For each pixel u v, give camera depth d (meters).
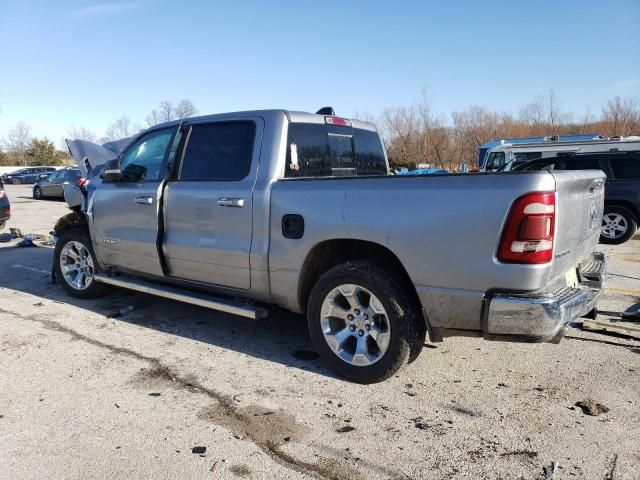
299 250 3.92
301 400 3.58
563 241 3.33
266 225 4.09
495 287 3.20
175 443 3.06
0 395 3.67
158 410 3.45
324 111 5.19
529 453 2.93
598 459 2.86
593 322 4.95
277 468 2.82
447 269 3.32
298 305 4.13
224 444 3.05
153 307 5.84
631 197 10.22
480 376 3.93
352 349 3.94
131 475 2.76
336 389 3.75
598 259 4.46
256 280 4.22
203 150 4.66
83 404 3.53
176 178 4.81
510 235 3.11
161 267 4.92
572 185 3.40
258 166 4.24
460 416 3.35
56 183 24.73
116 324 5.24
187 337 4.86
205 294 4.80
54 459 2.91
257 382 3.88
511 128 39.50
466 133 39.97
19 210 19.67
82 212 6.02
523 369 4.05
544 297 3.15
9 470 2.80
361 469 2.81
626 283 6.86
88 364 4.21
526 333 3.18
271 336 4.89
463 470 2.79
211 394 3.68
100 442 3.07
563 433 3.12
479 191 3.20
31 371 4.07
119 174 5.19
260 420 3.32
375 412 3.41
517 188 3.09
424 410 3.43
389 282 3.58
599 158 10.56
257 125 4.36
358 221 3.61
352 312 3.80
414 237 3.41
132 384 3.84
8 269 8.01
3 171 61.38
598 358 4.25
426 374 3.98
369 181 3.63
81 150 6.19
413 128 39.06
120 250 5.33
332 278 3.81
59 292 6.54
